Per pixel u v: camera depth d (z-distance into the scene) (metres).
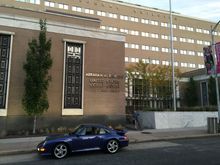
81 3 54.28
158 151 11.84
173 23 66.12
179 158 10.05
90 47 21.95
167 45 63.53
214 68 19.92
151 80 43.19
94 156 10.82
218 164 8.93
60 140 10.63
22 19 19.61
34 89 17.27
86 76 21.39
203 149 12.27
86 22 24.84
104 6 57.09
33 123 18.94
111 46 22.84
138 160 9.77
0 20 18.92
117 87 22.44
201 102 42.84
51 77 19.06
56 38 20.73
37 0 50.00
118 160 9.84
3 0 47.19
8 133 17.70
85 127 11.48
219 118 19.28
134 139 15.32
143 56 59.62
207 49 20.56
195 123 23.52
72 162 9.66
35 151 12.20
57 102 20.03
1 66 18.62
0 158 10.77
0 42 18.86
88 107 21.03
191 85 44.84
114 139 11.59
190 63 66.25
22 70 19.06
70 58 21.16
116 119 21.86
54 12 25.59
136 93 43.69
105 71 22.19
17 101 18.62
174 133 18.30
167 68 43.78
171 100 46.12
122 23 58.62
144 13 62.16
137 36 59.91
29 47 18.39
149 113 22.69
